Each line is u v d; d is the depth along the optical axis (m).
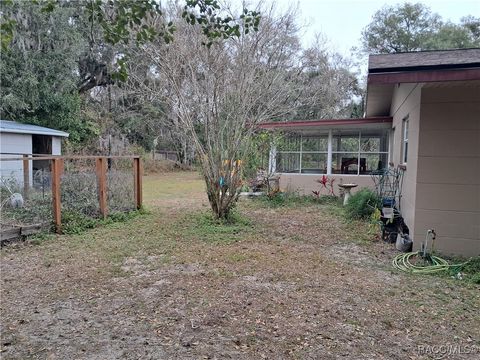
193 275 4.26
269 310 3.31
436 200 5.01
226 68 6.96
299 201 10.43
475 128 4.79
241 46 6.98
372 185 10.87
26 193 7.82
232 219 7.36
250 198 10.77
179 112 7.14
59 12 13.52
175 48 6.82
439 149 4.95
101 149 17.27
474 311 3.30
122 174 8.23
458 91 4.81
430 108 4.94
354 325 3.03
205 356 2.57
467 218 4.89
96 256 5.04
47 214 6.73
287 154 11.92
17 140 11.13
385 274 4.32
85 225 6.80
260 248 5.46
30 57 13.94
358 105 24.20
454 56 4.42
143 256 5.04
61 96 15.27
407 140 6.70
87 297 3.64
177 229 6.72
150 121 20.34
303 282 4.03
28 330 2.97
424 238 5.09
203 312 3.27
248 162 10.06
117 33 2.75
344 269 4.49
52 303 3.50
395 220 6.47
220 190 7.19
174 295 3.67
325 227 7.01
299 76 14.23
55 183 6.38
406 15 25.97
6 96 13.30
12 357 2.57
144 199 11.13
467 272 4.34
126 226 7.02
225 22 3.08
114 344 2.74
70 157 6.68
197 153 7.40
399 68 3.83
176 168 23.02
